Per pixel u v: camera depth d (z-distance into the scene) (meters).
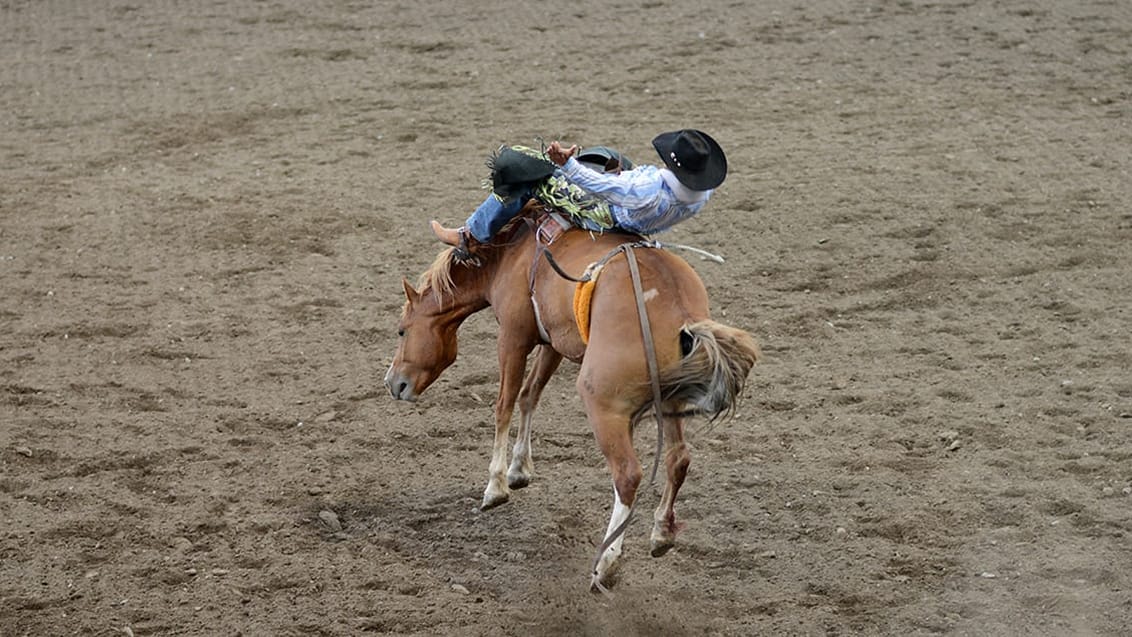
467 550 10.48
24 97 23.58
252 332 14.47
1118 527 10.34
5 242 17.03
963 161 19.30
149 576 9.96
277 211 17.95
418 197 18.39
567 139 20.59
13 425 12.29
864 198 17.95
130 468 11.61
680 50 25.44
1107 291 14.99
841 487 11.18
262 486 11.34
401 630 9.38
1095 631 9.13
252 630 9.32
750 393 12.93
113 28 28.03
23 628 9.29
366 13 28.75
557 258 9.93
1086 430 11.93
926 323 14.40
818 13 27.70
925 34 26.03
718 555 10.34
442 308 10.92
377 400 12.98
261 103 22.94
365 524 10.84
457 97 22.98
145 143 21.05
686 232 17.08
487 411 12.79
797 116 21.58
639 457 11.86
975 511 10.70
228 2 29.86
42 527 10.56
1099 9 27.31
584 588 9.96
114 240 17.08
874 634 9.27
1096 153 19.50
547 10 28.62
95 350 14.04
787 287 15.42
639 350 9.06
